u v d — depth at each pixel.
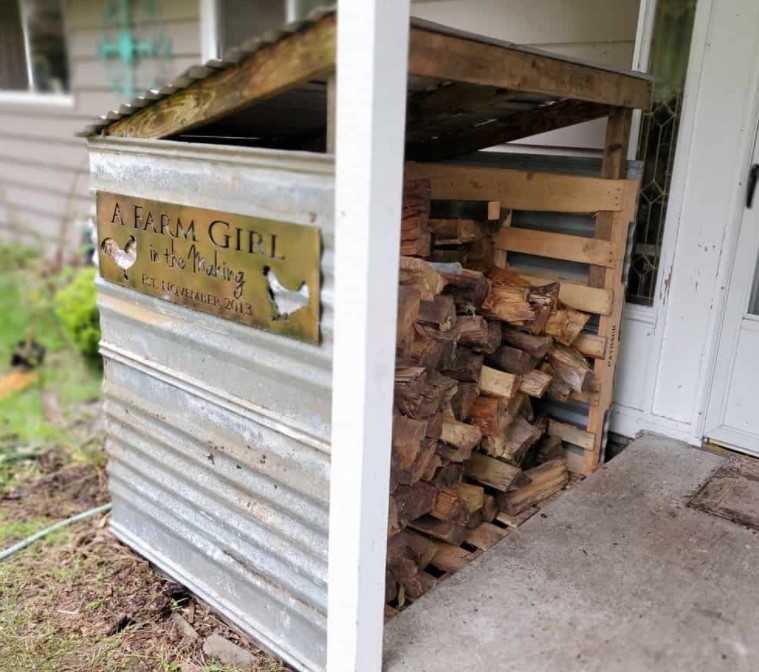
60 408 3.98
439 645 1.71
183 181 1.86
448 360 2.14
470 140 2.78
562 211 2.51
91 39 5.34
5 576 2.42
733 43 2.36
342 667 1.68
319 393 1.64
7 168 6.55
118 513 2.55
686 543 2.09
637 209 2.69
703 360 2.61
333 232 1.50
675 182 2.58
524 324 2.33
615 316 2.54
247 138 2.74
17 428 3.70
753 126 2.39
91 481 3.17
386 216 1.41
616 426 2.90
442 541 2.36
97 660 2.03
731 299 2.55
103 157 2.13
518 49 1.74
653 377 2.76
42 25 5.73
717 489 2.38
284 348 1.69
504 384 2.31
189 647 2.08
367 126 1.33
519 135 2.65
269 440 1.82
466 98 2.08
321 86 1.81
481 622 1.78
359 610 1.60
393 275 1.47
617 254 2.44
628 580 1.93
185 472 2.15
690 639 1.72
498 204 2.57
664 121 2.59
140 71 5.02
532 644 1.71
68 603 2.28
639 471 2.49
